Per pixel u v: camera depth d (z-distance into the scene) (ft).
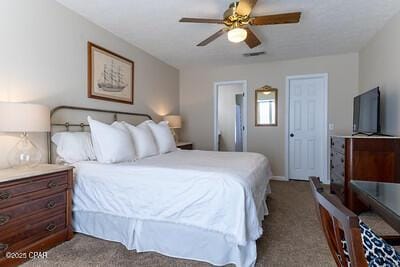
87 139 9.05
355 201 9.57
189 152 12.05
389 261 3.34
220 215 6.12
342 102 15.16
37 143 8.34
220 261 6.05
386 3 8.85
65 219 7.32
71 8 9.37
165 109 16.83
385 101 10.66
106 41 11.34
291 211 10.16
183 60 16.29
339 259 2.82
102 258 6.43
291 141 16.60
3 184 5.72
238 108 23.31
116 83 11.93
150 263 6.23
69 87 9.48
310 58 15.74
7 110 6.42
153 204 6.79
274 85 16.62
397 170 9.18
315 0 8.65
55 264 6.12
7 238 5.80
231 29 8.56
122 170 7.41
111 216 7.34
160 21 10.43
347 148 9.76
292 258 6.47
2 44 7.25
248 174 6.93
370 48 12.60
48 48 8.63
